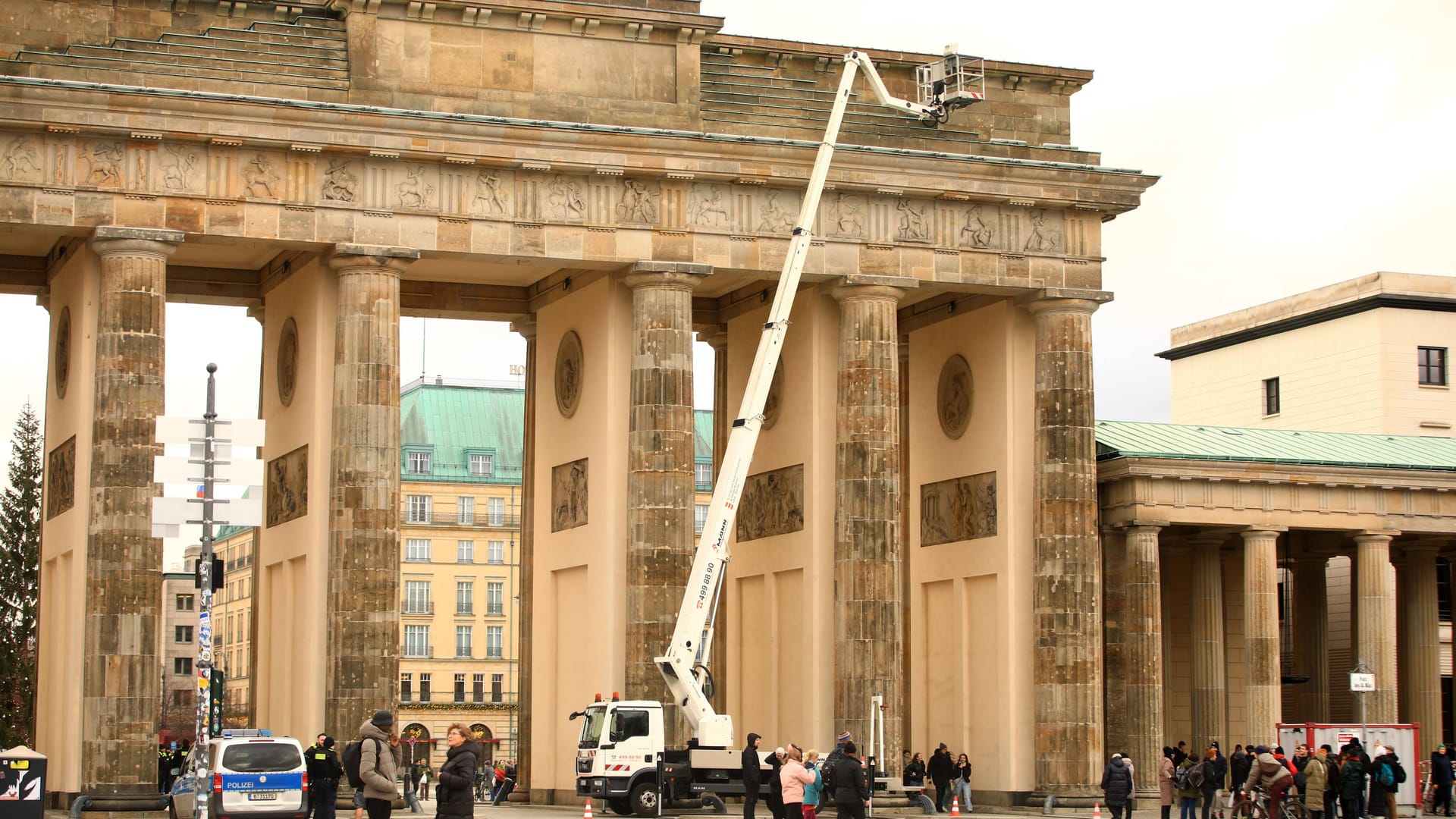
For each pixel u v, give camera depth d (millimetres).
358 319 92062
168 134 89000
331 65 93188
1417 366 153625
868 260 100438
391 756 51719
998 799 103812
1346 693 137125
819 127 102125
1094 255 104812
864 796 63375
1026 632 104125
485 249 94000
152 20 93750
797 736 102750
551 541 105125
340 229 91875
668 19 97562
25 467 172500
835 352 103375
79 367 91500
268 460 101875
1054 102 108625
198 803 57594
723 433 113188
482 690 199250
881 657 98375
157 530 57156
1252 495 111312
